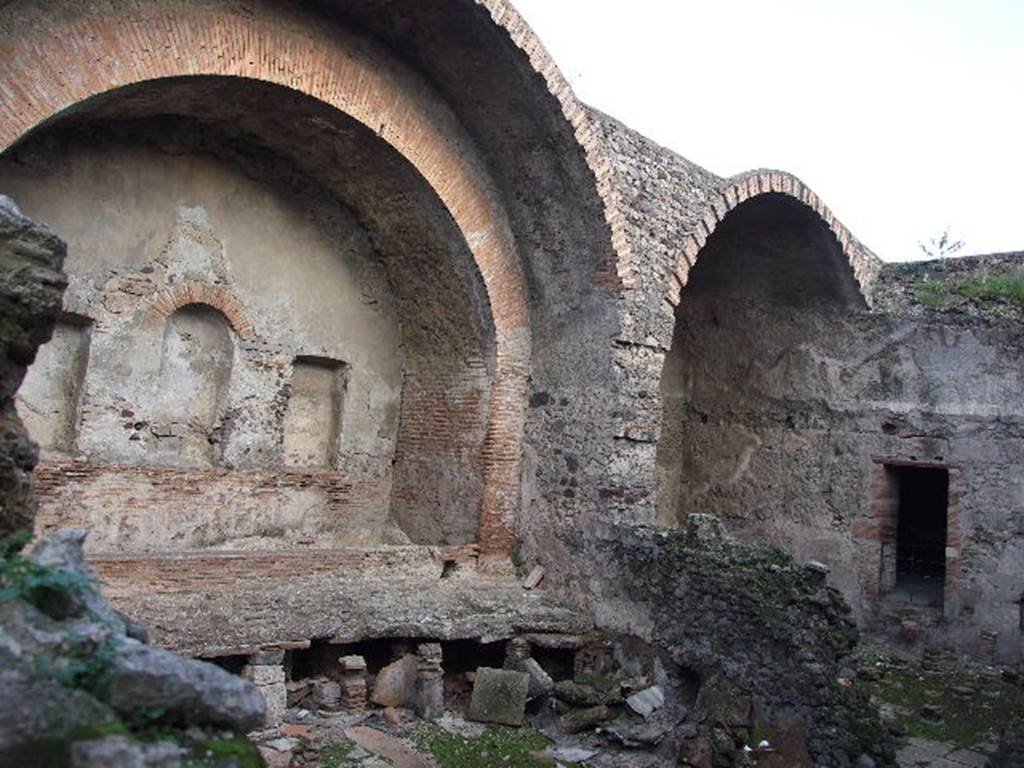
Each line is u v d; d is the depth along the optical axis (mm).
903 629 10289
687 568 7598
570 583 8672
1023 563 9641
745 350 12148
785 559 7133
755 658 6938
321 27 7496
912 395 10656
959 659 9859
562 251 8930
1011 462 9844
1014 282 10297
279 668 6586
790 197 10133
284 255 9039
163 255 8164
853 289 10938
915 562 11578
